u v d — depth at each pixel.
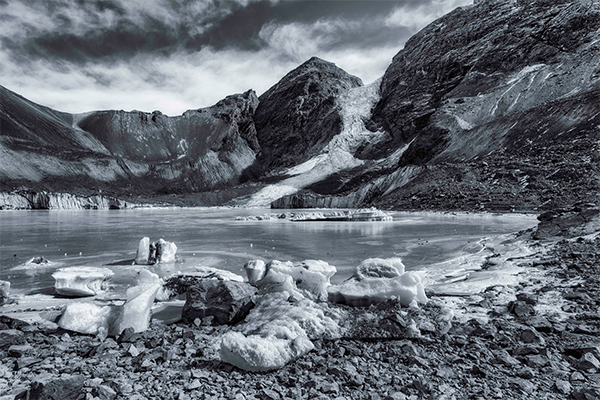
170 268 20.75
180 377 5.40
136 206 125.06
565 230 21.30
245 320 8.19
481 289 11.66
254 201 139.00
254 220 61.91
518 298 9.80
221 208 127.94
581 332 7.10
